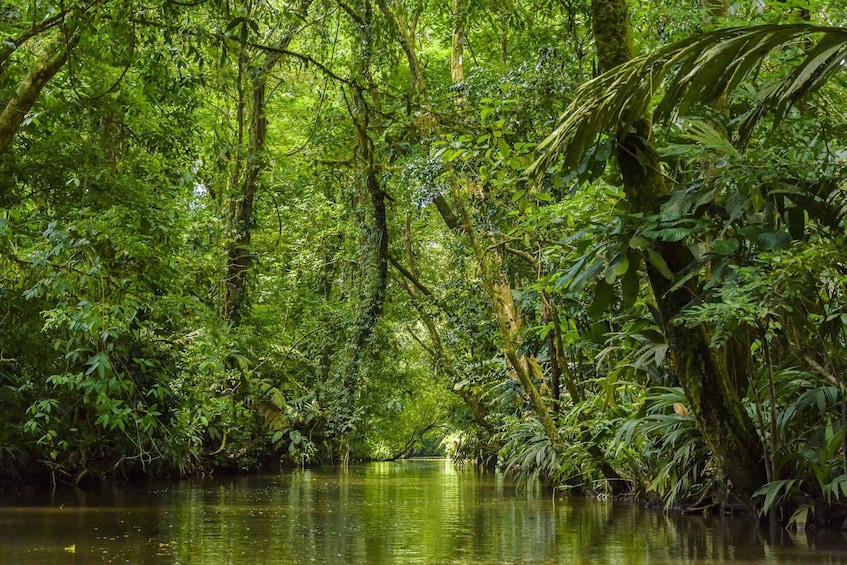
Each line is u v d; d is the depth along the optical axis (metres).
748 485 6.27
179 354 11.82
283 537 5.32
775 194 5.63
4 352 10.01
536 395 9.85
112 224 8.20
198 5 8.16
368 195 13.20
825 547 4.84
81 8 7.18
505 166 9.16
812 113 6.28
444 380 19.14
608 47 6.05
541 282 8.84
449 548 4.79
